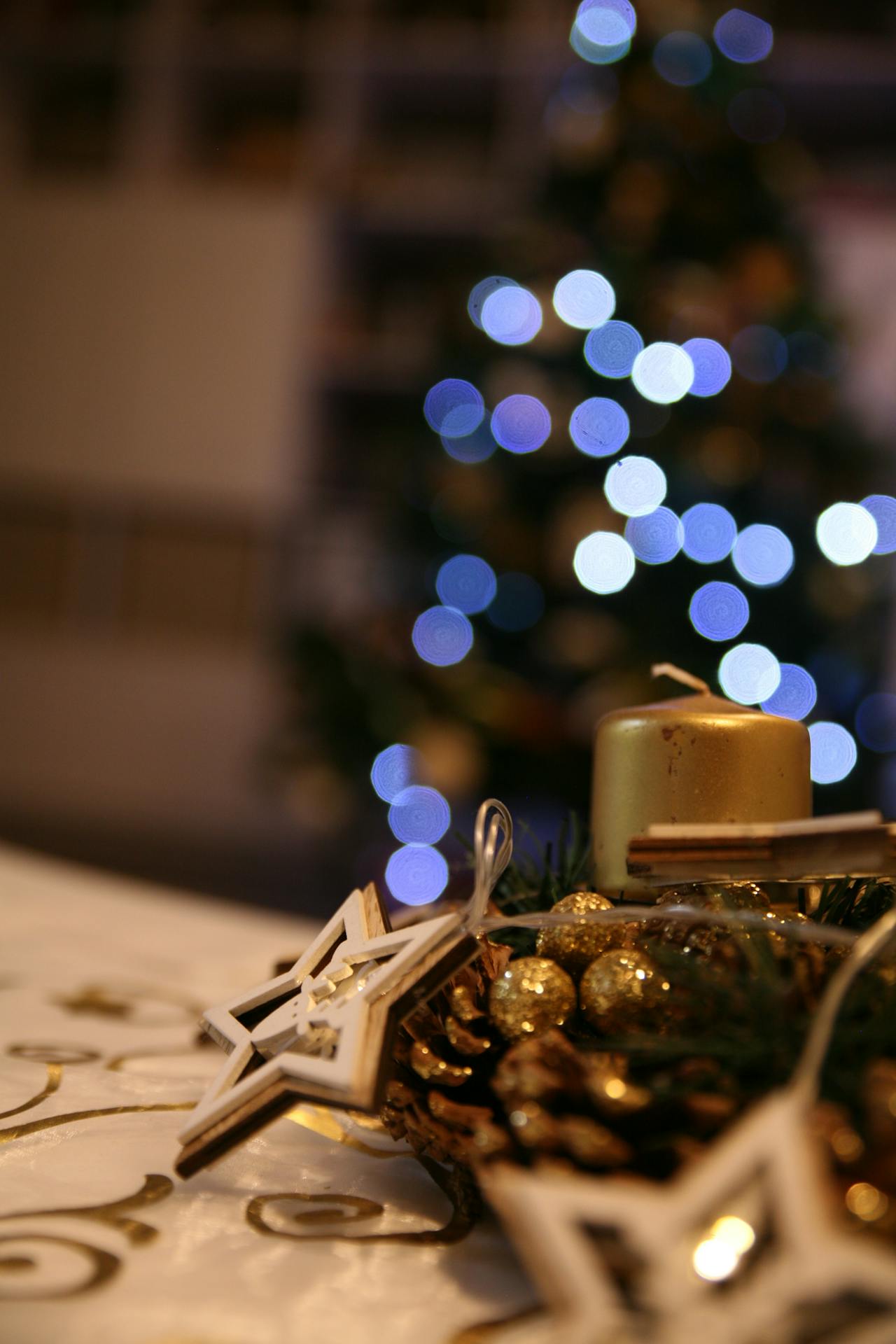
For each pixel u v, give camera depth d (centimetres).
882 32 409
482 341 260
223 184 443
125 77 446
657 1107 37
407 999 41
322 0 434
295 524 443
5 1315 37
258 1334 37
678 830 41
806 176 269
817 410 247
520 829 53
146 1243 40
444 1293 39
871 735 252
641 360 235
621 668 232
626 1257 35
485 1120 40
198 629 447
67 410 444
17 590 453
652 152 252
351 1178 45
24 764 451
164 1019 60
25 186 444
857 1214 35
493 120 438
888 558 258
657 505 233
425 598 263
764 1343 33
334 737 250
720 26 257
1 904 87
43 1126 47
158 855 388
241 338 436
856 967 37
